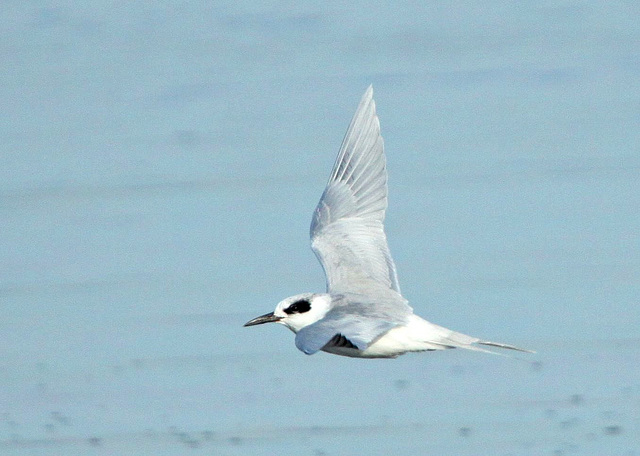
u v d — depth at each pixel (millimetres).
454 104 21109
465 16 25344
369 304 10320
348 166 12031
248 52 23844
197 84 22469
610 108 20672
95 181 18891
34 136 20594
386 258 11352
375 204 11711
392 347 10359
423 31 24328
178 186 18625
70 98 22188
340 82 22234
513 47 23453
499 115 20609
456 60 23031
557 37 23844
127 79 22875
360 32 24609
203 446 13250
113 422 13727
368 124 12047
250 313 15586
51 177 19062
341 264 11195
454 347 10250
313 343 8641
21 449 13305
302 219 17594
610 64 22469
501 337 15008
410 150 19391
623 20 24562
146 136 20391
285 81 22391
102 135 20547
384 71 22594
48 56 24109
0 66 23766
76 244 17203
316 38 24344
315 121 20578
